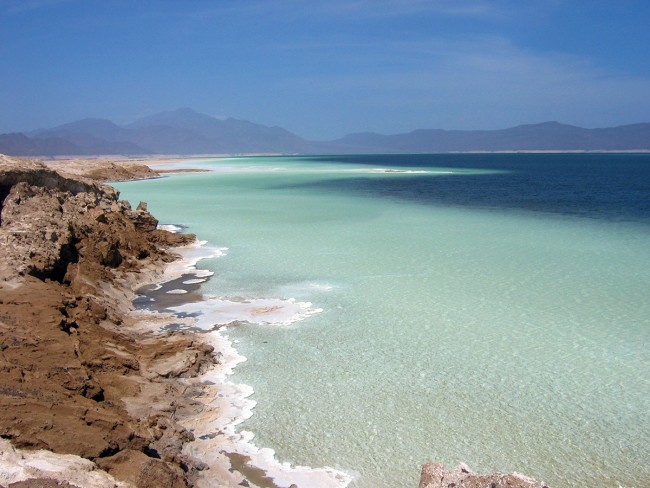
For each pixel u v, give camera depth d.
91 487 7.76
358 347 16.05
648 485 10.17
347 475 10.36
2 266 16.80
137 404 12.02
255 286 22.23
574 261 26.17
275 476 10.27
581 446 11.30
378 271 24.31
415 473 10.43
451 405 12.80
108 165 81.06
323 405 12.77
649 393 13.38
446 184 74.94
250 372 14.42
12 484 7.23
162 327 17.66
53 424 9.14
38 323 13.68
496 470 10.52
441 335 16.94
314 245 30.02
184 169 112.12
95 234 23.09
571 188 69.31
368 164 158.62
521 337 16.77
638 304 19.72
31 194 23.64
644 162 186.38
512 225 36.97
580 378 14.13
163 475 9.12
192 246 30.06
